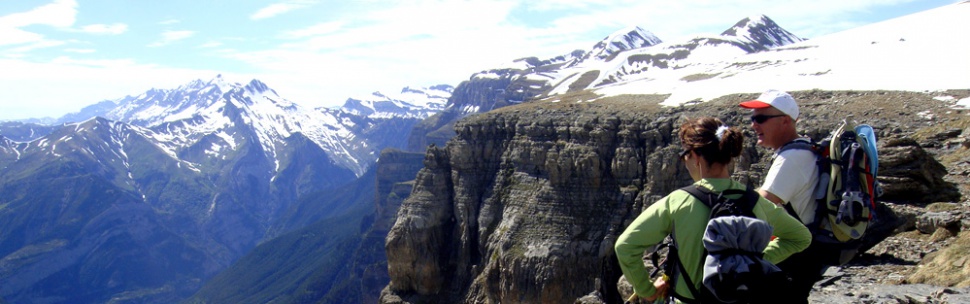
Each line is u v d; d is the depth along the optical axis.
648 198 62.62
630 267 9.03
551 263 63.47
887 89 62.97
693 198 8.99
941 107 52.03
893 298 14.62
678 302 9.06
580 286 62.44
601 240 63.62
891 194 24.92
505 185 73.38
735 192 9.02
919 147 25.70
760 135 10.98
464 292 73.12
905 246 19.89
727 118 62.22
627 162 65.62
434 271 75.31
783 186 10.09
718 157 9.00
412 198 78.50
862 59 85.56
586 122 69.75
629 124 67.62
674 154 62.38
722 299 8.53
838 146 10.45
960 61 72.00
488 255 70.31
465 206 75.62
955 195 23.92
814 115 58.00
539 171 71.19
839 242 10.42
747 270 8.37
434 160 79.69
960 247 16.95
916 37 96.62
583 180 66.75
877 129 50.69
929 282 16.03
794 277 10.48
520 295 64.62
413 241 75.94
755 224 8.41
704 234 8.71
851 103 58.66
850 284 16.62
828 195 10.20
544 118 73.94
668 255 9.40
